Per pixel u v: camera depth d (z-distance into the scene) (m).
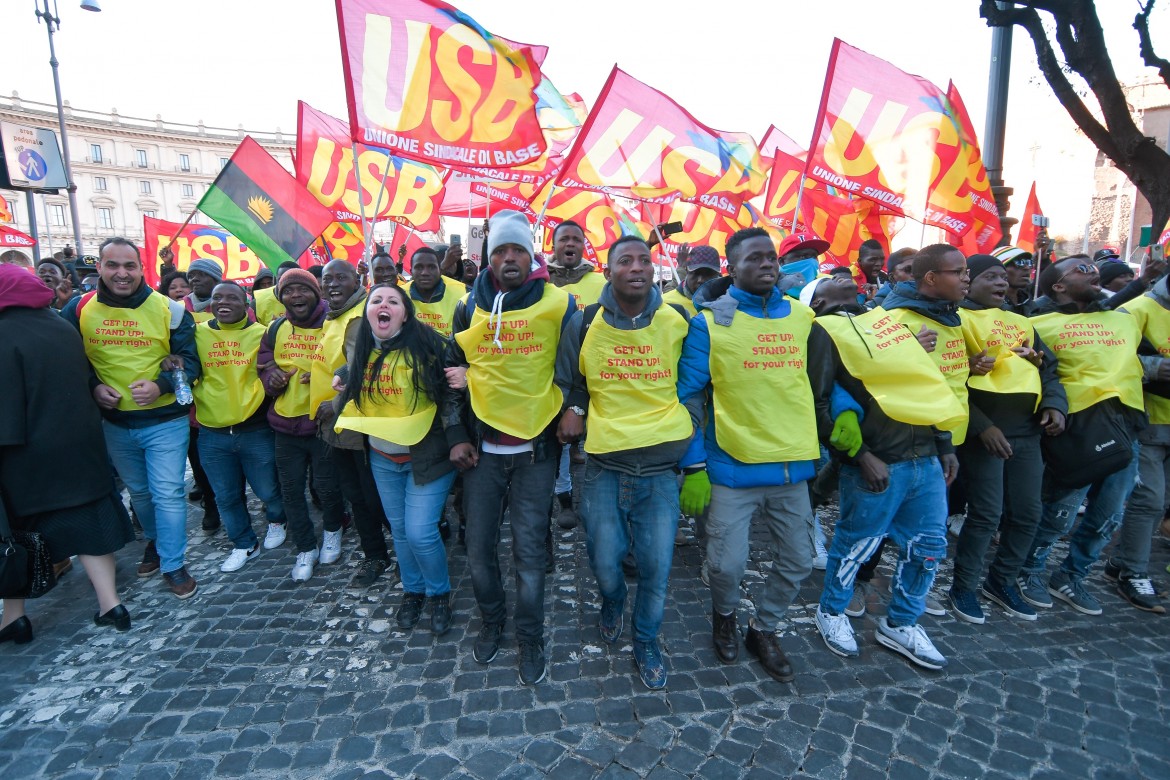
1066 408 3.14
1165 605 3.41
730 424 2.59
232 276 7.81
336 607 3.45
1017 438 3.14
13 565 2.88
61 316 3.26
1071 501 3.35
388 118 3.92
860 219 6.54
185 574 3.61
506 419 2.58
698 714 2.53
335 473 3.89
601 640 3.07
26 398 2.95
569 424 2.57
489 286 2.64
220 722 2.51
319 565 3.97
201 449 3.87
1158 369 3.31
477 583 2.82
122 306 3.40
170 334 3.58
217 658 2.96
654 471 2.53
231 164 5.26
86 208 61.66
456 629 3.20
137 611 3.43
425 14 3.96
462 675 2.80
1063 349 3.32
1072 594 3.43
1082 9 7.09
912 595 2.87
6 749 2.37
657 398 2.50
